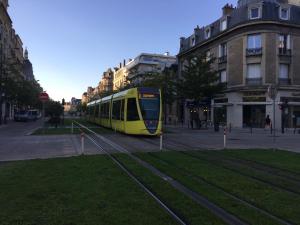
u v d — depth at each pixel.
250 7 41.34
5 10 64.25
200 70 39.06
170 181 9.36
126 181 8.89
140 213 6.15
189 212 6.30
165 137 25.50
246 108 42.31
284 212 6.39
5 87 44.50
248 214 6.24
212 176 9.84
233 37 43.31
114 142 20.59
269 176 10.03
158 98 25.73
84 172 10.11
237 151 16.31
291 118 41.09
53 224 5.59
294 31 41.41
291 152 16.06
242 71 42.03
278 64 40.66
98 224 5.59
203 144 20.38
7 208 6.47
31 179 9.06
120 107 28.16
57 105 44.72
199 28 54.09
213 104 46.94
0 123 44.81
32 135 25.77
